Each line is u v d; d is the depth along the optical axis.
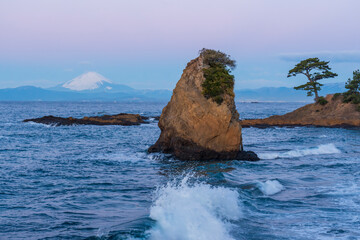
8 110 175.25
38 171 29.31
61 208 18.69
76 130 69.31
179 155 34.34
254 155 35.19
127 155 38.09
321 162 33.59
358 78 83.69
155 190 22.70
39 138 55.22
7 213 17.78
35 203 19.69
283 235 14.91
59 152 40.69
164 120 36.03
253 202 19.31
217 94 34.16
